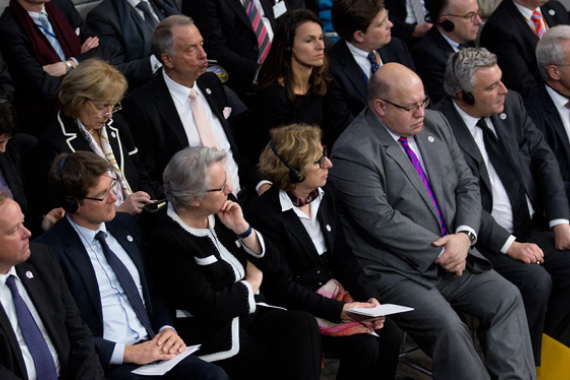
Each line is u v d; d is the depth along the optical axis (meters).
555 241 7.79
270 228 6.26
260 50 9.43
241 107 8.73
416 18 10.88
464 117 7.78
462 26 9.38
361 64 8.74
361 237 7.11
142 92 7.20
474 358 6.53
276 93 7.95
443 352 6.55
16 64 7.64
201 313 5.61
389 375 6.40
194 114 7.35
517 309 6.87
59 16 8.09
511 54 9.98
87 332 5.12
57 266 5.11
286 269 6.27
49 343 4.93
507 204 7.79
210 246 5.75
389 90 6.86
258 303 6.06
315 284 6.46
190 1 9.33
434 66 9.48
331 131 8.52
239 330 5.91
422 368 7.27
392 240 6.85
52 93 7.63
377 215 6.86
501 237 7.46
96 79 6.24
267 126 7.96
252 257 6.01
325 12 10.59
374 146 6.98
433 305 6.67
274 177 6.27
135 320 5.49
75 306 5.13
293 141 6.18
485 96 7.53
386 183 6.97
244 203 7.46
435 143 7.27
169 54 7.09
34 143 6.95
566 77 8.34
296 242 6.31
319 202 6.54
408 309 6.09
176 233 5.60
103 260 5.46
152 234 5.61
